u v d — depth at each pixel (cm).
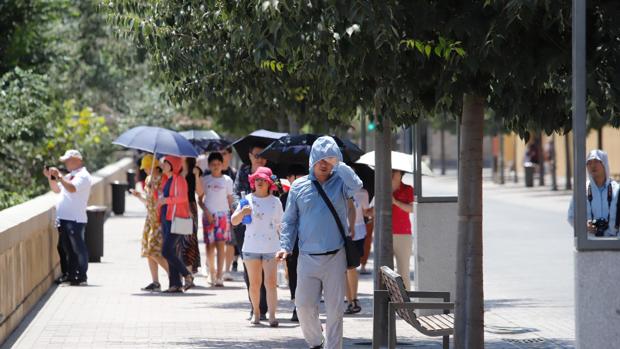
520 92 1656
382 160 2394
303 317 2009
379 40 1473
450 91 1666
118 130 7219
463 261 1772
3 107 4647
